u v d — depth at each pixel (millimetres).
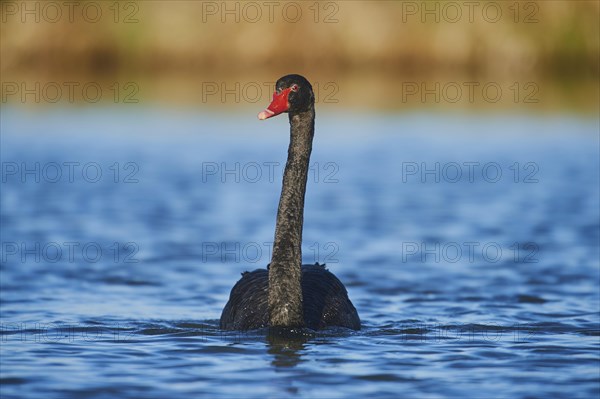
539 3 45500
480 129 32938
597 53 45438
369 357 10562
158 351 10797
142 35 45875
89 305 13562
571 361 10414
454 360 10445
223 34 45469
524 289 14641
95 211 20969
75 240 18078
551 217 20359
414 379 9680
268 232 19094
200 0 45719
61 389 9242
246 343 11117
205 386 9391
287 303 11352
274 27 45000
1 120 34281
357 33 44844
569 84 44719
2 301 13688
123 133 31984
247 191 23797
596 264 16266
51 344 11164
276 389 9297
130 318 12750
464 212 21109
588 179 24906
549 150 29000
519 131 32469
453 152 28703
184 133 32062
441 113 36688
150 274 15695
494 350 10922
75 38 45969
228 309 12383
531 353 10773
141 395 9086
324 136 31562
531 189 23797
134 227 19375
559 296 14172
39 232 18719
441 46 44781
